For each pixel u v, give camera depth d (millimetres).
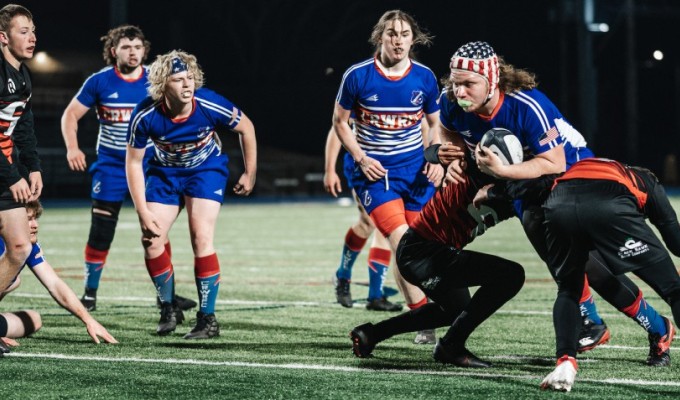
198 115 10477
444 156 8562
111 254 21422
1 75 9273
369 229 13250
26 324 10023
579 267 7914
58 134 60156
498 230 28906
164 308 10969
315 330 11320
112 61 13859
